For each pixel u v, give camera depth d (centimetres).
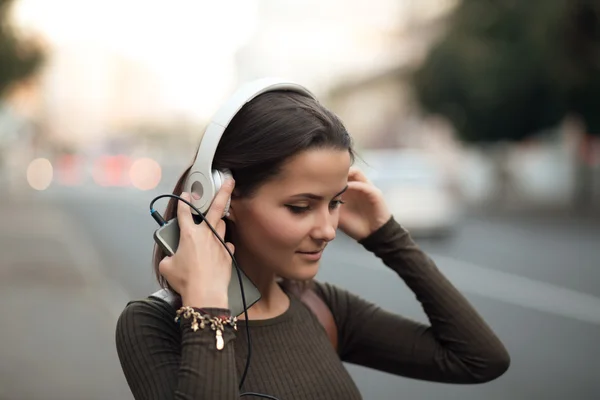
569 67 1898
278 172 140
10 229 1542
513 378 541
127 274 950
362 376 552
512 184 2555
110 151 5166
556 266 1121
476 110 2266
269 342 150
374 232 172
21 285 877
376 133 4288
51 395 452
